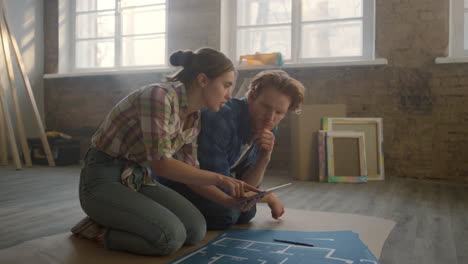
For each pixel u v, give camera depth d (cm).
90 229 152
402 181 338
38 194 260
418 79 358
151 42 489
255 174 167
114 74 476
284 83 150
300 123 348
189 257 128
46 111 519
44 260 129
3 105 428
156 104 125
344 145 337
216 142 150
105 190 135
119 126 134
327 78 390
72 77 503
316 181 336
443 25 350
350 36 407
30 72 507
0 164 448
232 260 124
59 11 515
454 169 347
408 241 156
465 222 189
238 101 160
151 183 153
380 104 371
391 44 366
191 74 132
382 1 367
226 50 442
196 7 438
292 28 424
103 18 511
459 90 346
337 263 121
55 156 448
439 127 352
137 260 128
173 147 138
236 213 166
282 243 144
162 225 127
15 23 488
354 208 221
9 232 167
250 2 440
